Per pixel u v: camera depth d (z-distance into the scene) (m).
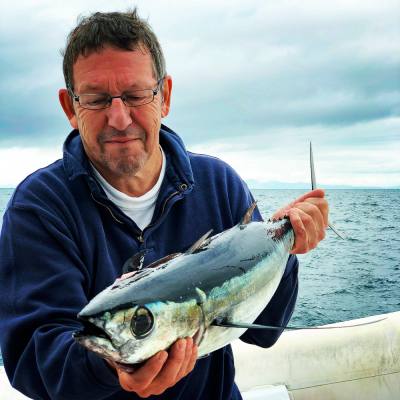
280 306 0.80
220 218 0.82
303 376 1.28
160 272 0.54
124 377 0.48
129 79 0.68
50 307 0.63
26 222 0.68
